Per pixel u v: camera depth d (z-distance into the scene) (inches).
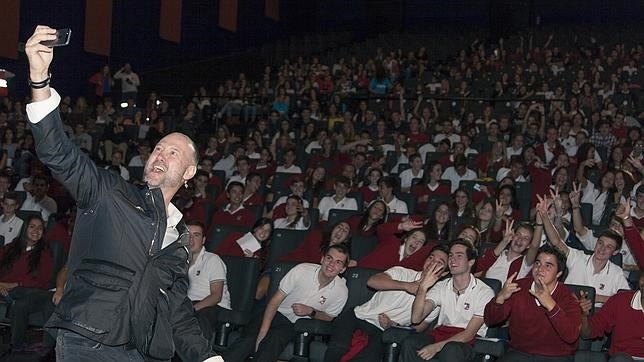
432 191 360.8
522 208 343.9
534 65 655.8
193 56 717.9
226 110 583.2
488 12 858.1
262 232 280.4
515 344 200.4
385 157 419.2
